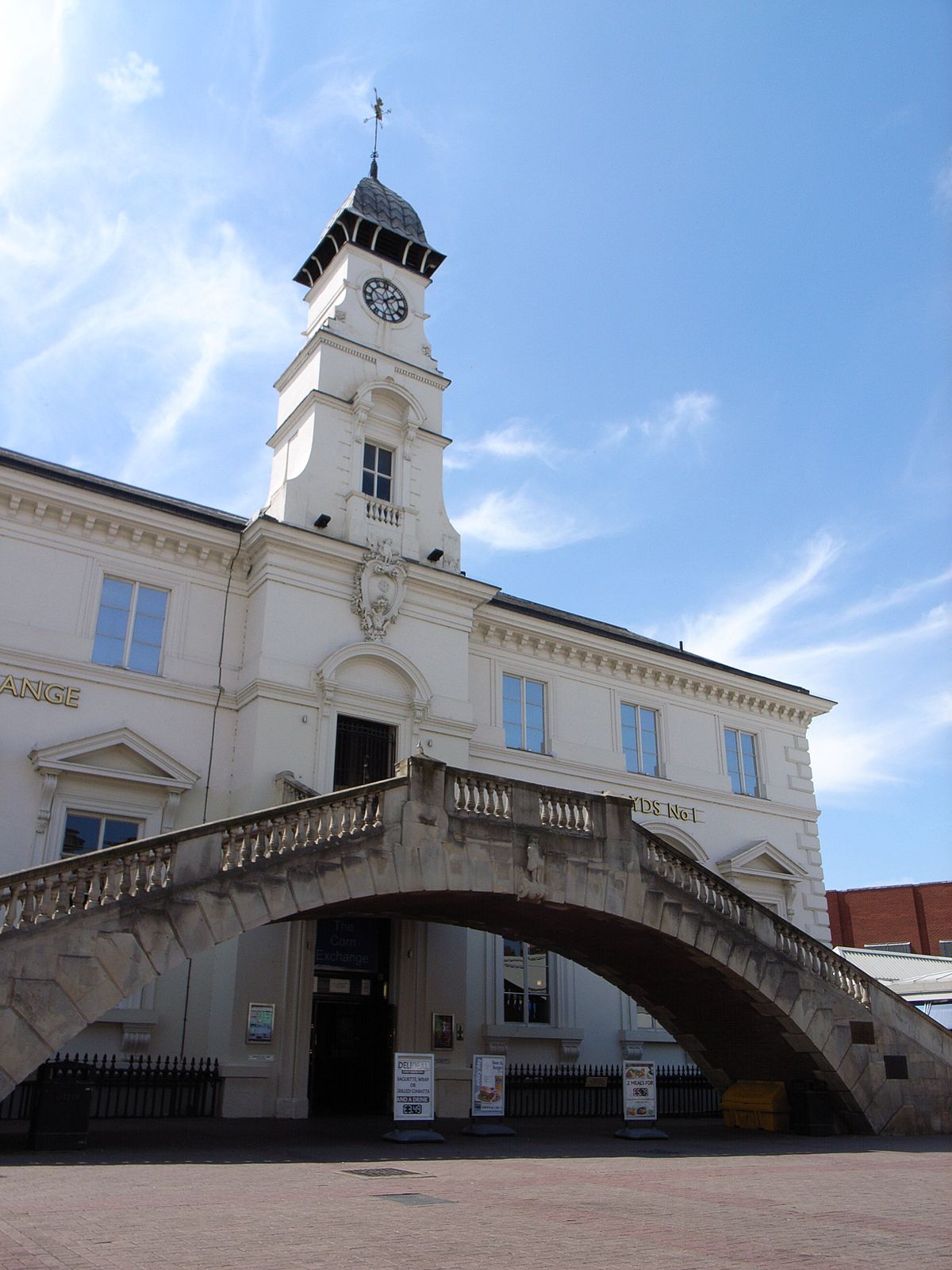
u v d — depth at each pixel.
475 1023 22.28
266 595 21.20
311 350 24.95
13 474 19.34
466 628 24.17
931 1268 6.90
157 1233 7.29
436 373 26.20
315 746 20.75
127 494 20.75
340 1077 20.19
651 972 20.48
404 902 17.44
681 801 27.91
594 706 27.27
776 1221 8.87
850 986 20.27
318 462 23.27
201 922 13.78
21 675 18.77
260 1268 6.23
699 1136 18.06
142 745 19.36
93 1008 12.62
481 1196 9.79
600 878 18.05
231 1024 18.42
